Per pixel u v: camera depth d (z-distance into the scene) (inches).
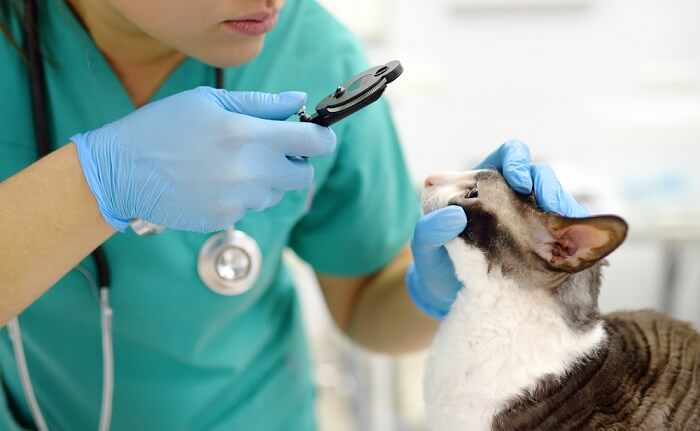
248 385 40.8
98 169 27.9
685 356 31.1
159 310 35.2
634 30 83.3
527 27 84.3
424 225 31.1
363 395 74.4
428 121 89.3
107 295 33.9
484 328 31.4
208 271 34.5
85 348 36.4
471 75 87.0
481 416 30.8
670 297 81.2
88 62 33.4
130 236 33.3
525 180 32.3
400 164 42.9
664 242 71.2
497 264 31.5
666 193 73.6
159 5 26.4
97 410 38.0
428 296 36.7
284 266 45.0
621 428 28.3
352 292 46.4
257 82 36.8
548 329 30.9
